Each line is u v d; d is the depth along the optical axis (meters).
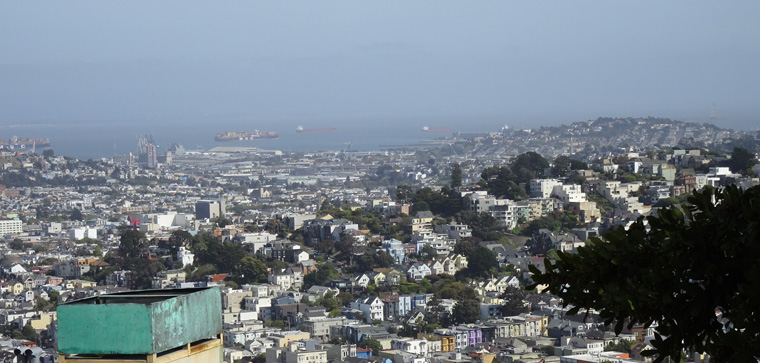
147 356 11.77
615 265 11.52
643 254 11.41
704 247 11.11
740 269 10.91
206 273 146.38
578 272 11.63
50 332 118.94
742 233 10.98
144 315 11.73
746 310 10.51
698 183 158.88
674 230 11.46
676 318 11.01
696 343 11.02
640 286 11.03
